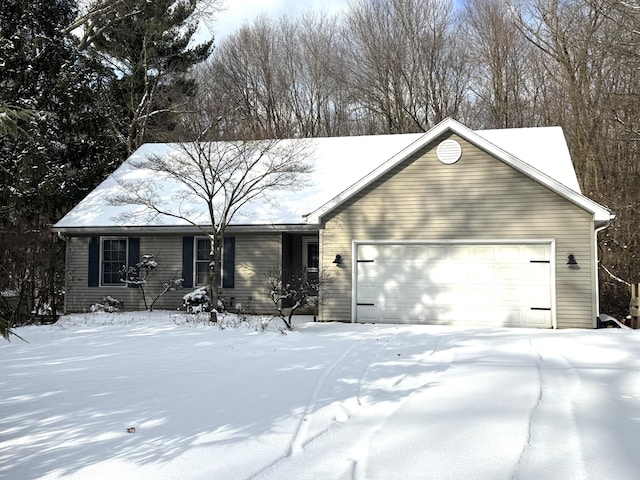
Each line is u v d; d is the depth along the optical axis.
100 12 24.00
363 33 35.28
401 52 34.38
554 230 14.37
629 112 23.23
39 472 4.46
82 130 24.64
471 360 9.16
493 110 33.00
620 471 4.36
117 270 19.23
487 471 4.39
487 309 14.70
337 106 37.34
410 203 15.33
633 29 19.30
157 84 31.12
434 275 15.12
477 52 33.84
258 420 5.83
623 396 6.66
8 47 20.86
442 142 15.17
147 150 22.48
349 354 9.83
